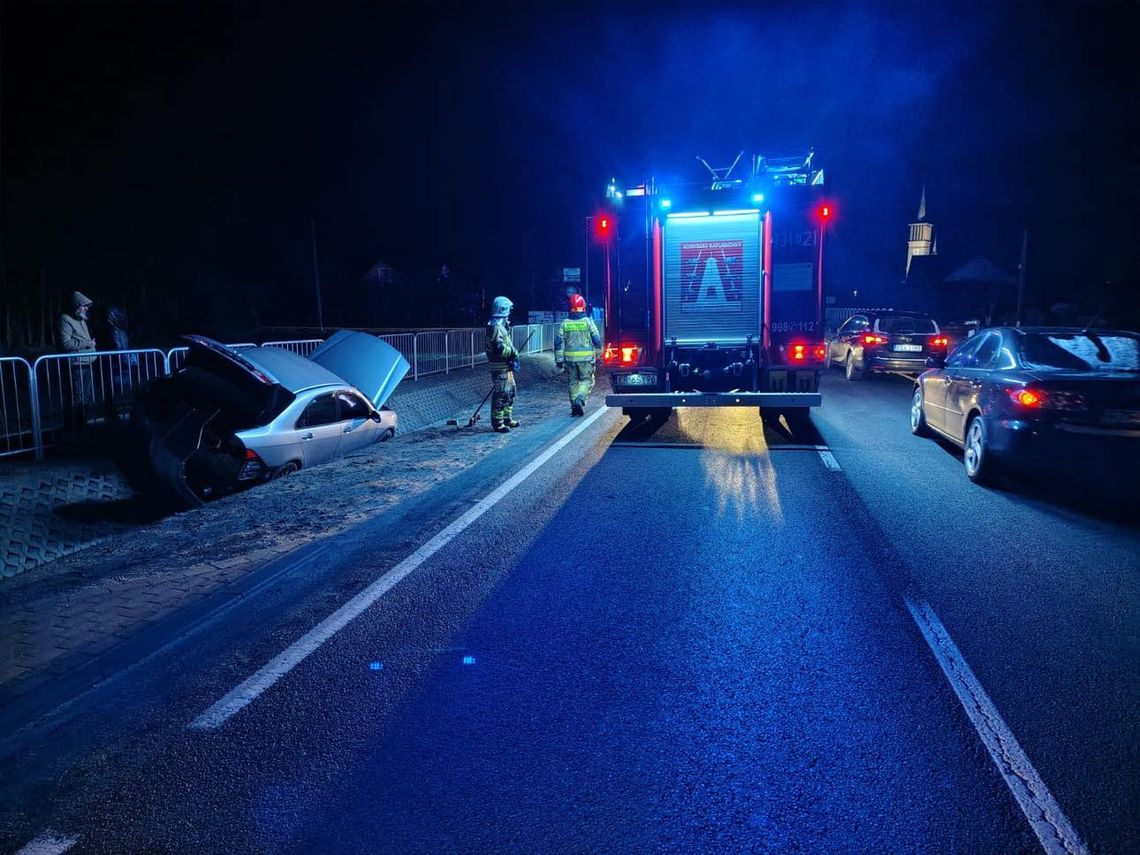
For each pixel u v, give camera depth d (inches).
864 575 196.2
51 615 178.4
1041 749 119.1
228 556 217.6
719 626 165.9
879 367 669.3
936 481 299.0
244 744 123.0
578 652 154.3
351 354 423.2
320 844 99.7
